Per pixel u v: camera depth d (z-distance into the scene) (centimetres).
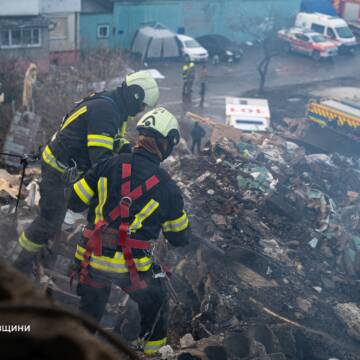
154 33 3388
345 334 813
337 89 2800
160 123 354
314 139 1997
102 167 350
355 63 3862
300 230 1061
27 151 1298
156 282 362
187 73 2717
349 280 984
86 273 346
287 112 2797
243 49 3872
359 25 4309
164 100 2831
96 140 429
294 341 692
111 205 343
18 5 2703
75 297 547
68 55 3131
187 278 765
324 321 825
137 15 3441
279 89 3209
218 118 2647
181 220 359
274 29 3912
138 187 343
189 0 3666
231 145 1467
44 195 486
